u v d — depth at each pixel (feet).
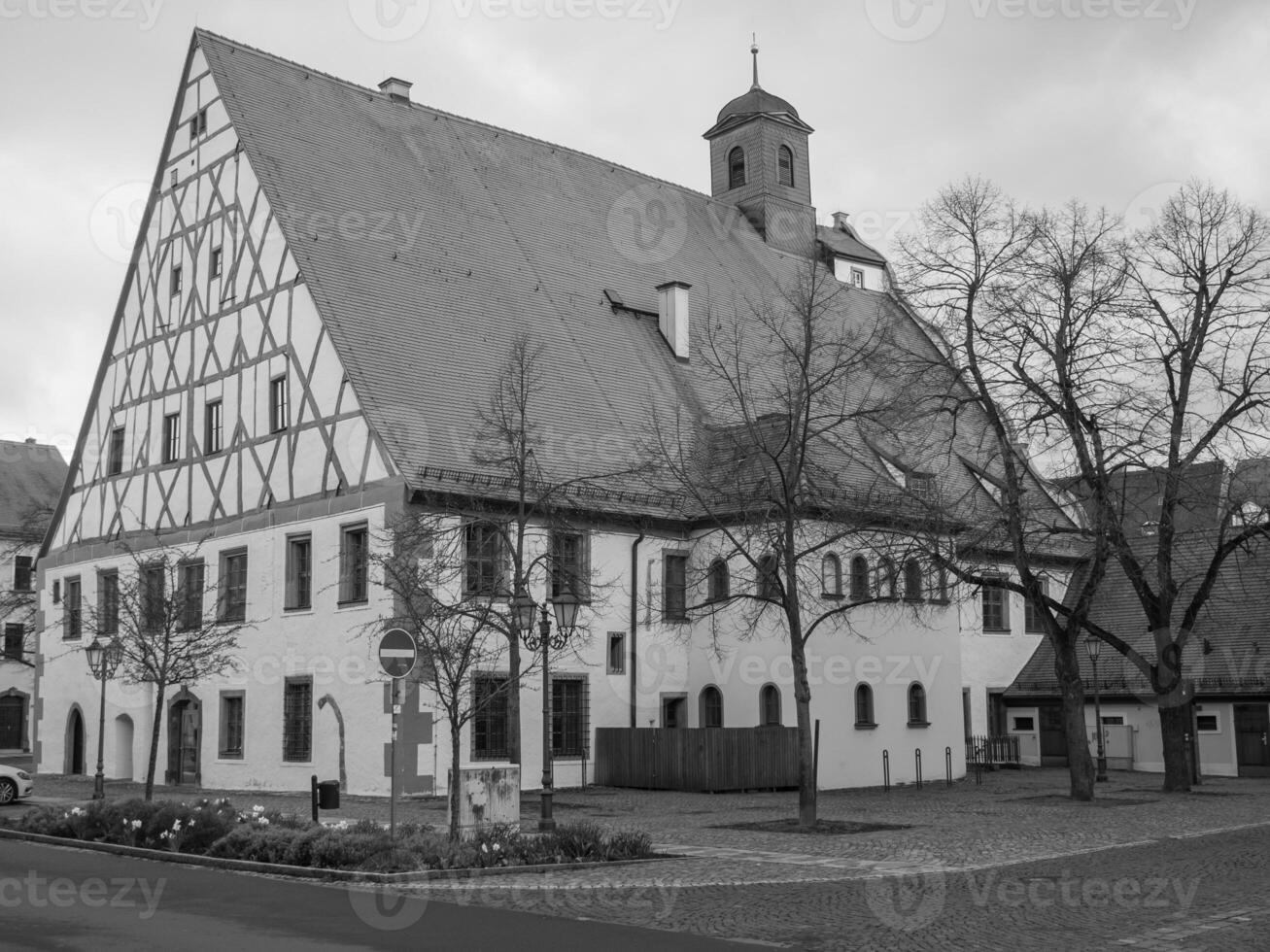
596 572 99.81
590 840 58.85
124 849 63.62
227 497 113.09
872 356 88.84
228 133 115.85
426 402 104.12
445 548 91.76
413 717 96.58
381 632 96.94
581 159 144.25
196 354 118.32
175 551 117.60
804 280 105.40
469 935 39.50
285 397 108.58
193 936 38.96
